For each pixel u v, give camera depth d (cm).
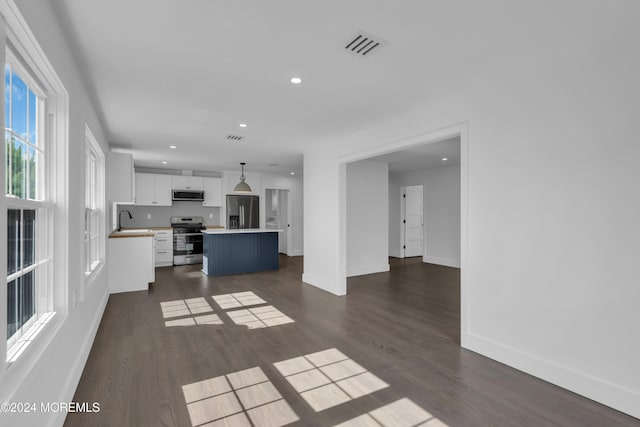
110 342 304
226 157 625
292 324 358
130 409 200
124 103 323
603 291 210
